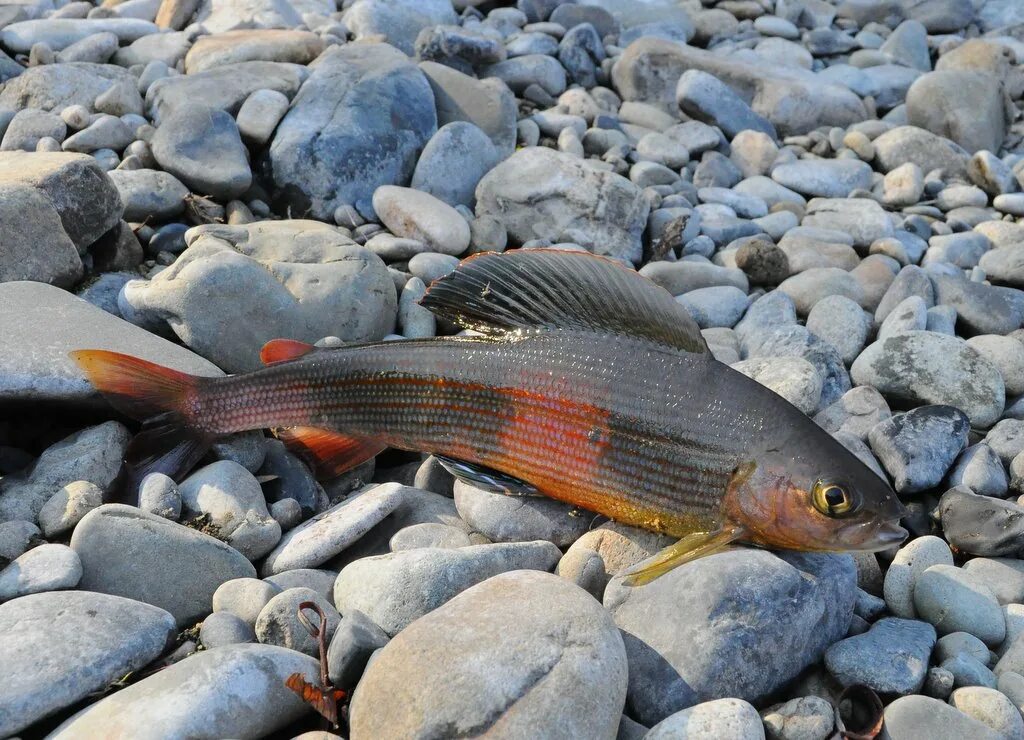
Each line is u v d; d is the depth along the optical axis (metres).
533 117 0.85
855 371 0.58
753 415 0.42
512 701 0.33
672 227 0.71
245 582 0.40
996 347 0.59
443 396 0.47
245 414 0.49
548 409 0.45
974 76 0.93
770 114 0.94
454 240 0.66
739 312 0.65
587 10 1.04
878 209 0.76
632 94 0.95
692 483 0.42
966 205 0.82
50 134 0.72
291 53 0.84
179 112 0.70
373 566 0.41
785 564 0.39
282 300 0.56
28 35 0.86
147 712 0.33
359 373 0.48
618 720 0.34
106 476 0.46
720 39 1.10
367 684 0.34
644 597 0.40
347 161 0.71
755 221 0.77
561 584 0.37
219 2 0.94
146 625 0.37
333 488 0.51
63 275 0.57
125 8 0.94
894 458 0.50
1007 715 0.36
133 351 0.50
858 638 0.39
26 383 0.47
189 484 0.46
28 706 0.34
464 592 0.37
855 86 0.99
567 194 0.71
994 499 0.47
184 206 0.67
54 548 0.40
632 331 0.44
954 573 0.42
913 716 0.36
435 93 0.80
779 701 0.38
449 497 0.50
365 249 0.60
